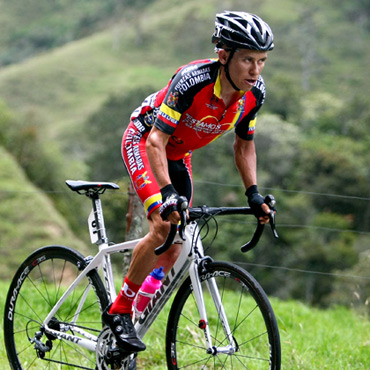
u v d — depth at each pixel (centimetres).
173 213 648
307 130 14375
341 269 8100
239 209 723
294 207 9106
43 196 6538
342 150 10538
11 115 8581
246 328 1242
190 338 1089
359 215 9250
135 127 760
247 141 778
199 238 734
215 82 697
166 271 767
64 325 832
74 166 8981
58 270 3125
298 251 8162
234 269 693
